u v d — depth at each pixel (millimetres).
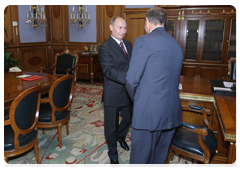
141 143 1646
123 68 2029
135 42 1530
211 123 2285
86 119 3381
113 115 2055
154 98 1512
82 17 6590
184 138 1867
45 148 2461
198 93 2281
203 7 4895
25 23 6242
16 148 1795
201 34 5059
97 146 2525
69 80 2447
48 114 2396
